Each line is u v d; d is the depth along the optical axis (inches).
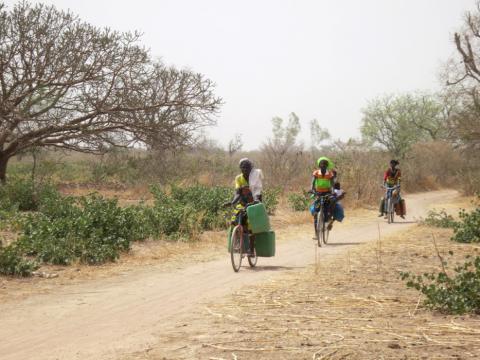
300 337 219.9
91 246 451.2
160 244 541.3
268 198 810.8
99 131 961.5
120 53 925.2
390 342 209.2
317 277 364.2
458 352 195.5
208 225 650.8
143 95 970.7
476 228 515.8
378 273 371.2
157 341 223.6
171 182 944.9
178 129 1029.2
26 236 457.7
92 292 341.1
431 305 271.4
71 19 890.1
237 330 234.7
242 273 400.5
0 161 934.4
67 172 1299.2
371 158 1165.1
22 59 863.7
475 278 272.1
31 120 876.0
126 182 1123.3
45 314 285.4
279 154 1176.8
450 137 1577.3
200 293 331.0
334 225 755.4
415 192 1644.9
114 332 245.6
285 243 577.9
